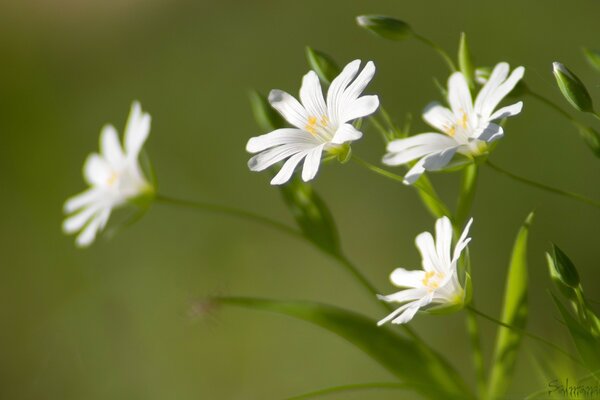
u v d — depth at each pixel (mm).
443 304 308
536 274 528
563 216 538
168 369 560
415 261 560
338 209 590
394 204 577
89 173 382
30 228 673
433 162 308
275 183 310
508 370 328
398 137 324
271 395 542
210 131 694
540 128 558
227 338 568
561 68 308
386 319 304
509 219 546
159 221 641
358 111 307
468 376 495
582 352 303
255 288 598
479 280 538
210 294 340
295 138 317
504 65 316
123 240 639
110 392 555
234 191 654
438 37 645
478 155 312
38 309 638
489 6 632
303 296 585
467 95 318
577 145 545
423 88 631
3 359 604
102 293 622
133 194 362
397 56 652
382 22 327
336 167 600
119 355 570
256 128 686
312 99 319
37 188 692
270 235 616
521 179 312
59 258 644
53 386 559
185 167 686
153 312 599
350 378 531
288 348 554
